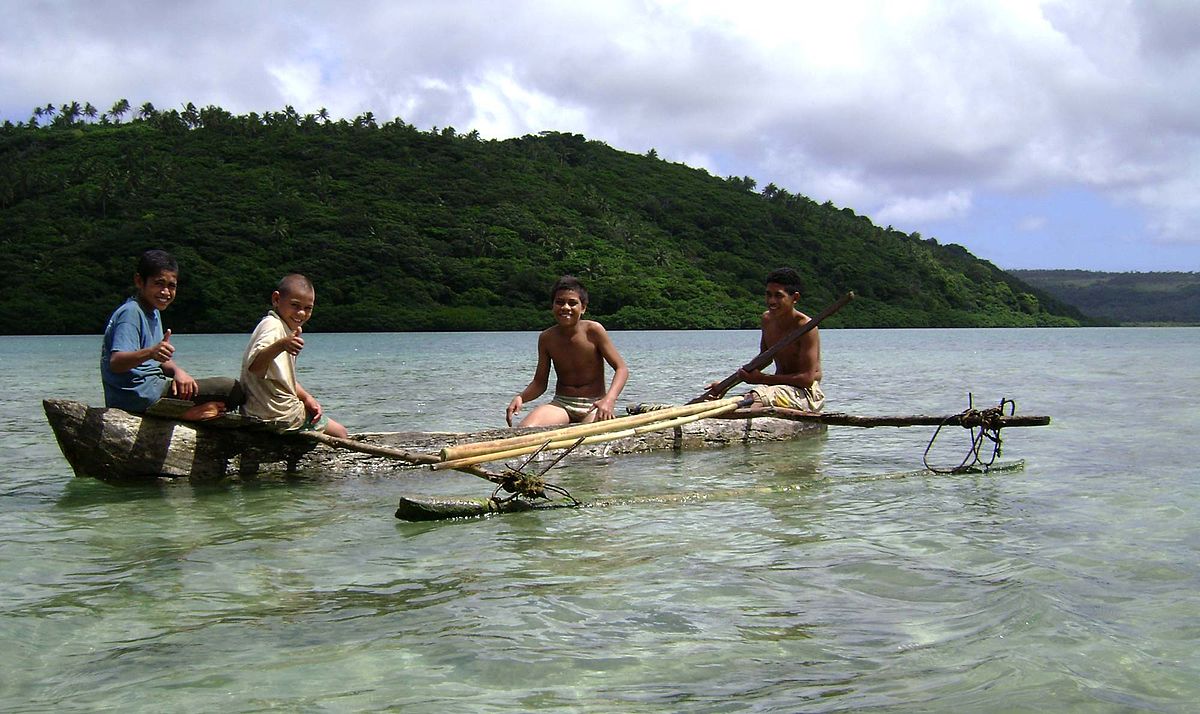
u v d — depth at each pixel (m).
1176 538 4.72
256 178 131.00
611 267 128.00
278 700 2.80
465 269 115.31
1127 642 3.19
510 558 4.50
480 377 21.31
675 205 162.88
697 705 2.73
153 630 3.43
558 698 2.80
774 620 3.49
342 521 5.40
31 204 111.94
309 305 6.68
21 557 4.50
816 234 163.50
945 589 3.86
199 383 6.61
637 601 3.74
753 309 124.38
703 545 4.73
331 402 13.65
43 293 88.19
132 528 5.18
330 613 3.62
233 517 5.50
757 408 8.25
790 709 2.69
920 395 14.84
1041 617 3.43
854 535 4.91
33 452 8.22
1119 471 6.91
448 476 7.05
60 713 2.72
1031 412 11.71
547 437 6.42
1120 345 55.97
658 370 24.06
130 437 6.36
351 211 120.94
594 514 5.60
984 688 2.82
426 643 3.27
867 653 3.14
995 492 6.15
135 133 150.00
